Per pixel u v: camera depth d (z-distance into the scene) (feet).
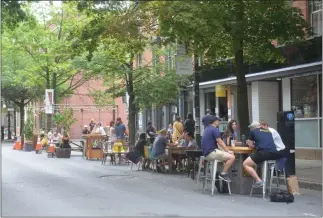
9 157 73.36
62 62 89.35
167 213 27.71
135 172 51.44
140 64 73.72
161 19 40.16
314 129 57.21
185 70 51.49
